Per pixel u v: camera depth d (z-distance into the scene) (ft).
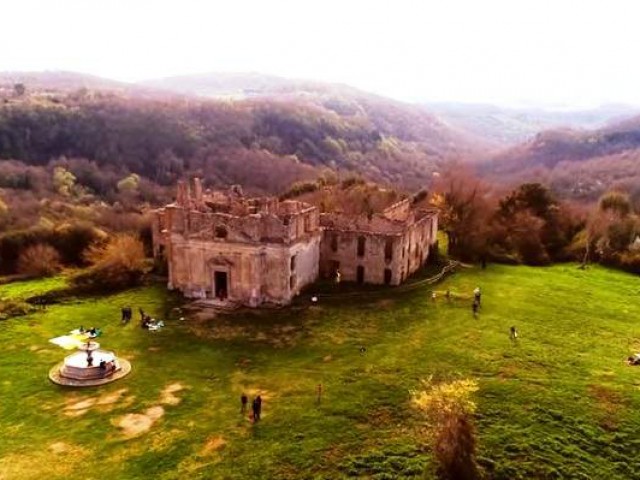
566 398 181.16
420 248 328.08
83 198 479.00
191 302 269.85
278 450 158.20
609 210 409.49
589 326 245.86
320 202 414.62
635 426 167.84
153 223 323.16
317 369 204.13
